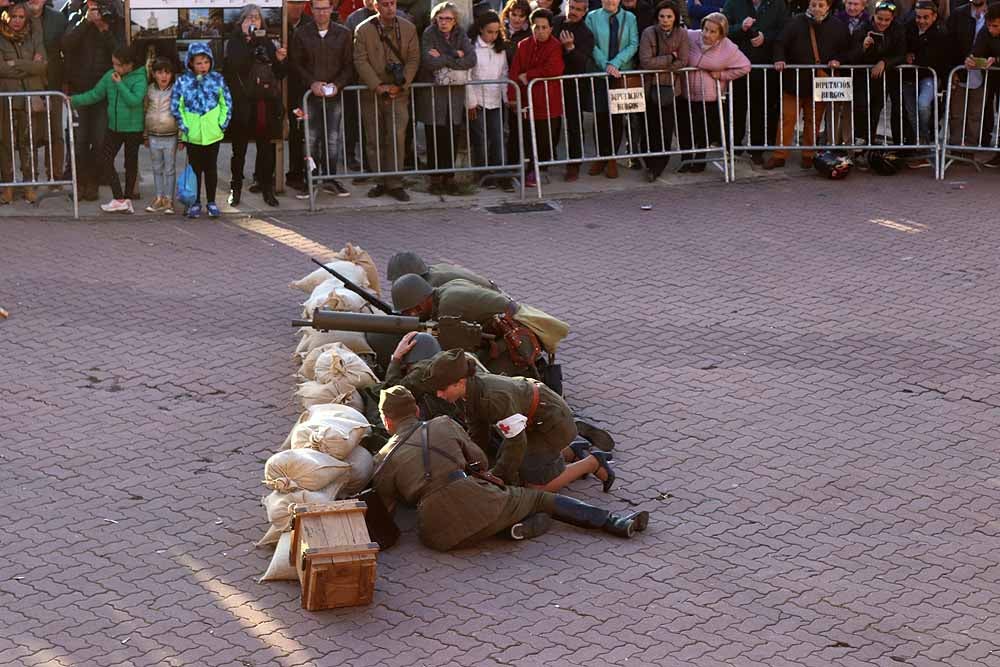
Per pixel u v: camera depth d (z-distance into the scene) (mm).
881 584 12445
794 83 25328
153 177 23438
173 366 16750
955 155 26469
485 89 24047
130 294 19031
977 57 25047
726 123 25703
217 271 20078
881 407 16094
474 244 21656
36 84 22672
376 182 24641
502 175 24688
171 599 11938
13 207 22688
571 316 18688
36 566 12383
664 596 12148
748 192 24688
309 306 16438
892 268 20672
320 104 23375
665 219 23062
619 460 14703
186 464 14375
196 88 22016
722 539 13172
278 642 11328
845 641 11531
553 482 13664
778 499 13961
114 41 22688
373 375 14789
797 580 12477
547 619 11727
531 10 24984
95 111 22781
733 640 11500
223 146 27422
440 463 12672
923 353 17641
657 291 19672
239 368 16766
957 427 15633
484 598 12023
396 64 23141
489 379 13250
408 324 14523
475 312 14867
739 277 20281
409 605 11898
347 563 11531
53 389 16016
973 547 13133
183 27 22562
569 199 24344
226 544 12875
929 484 14336
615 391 16359
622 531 13055
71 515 13297
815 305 19219
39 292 18938
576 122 24672
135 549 12727
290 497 12664
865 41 25234
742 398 16234
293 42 23031
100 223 22172
